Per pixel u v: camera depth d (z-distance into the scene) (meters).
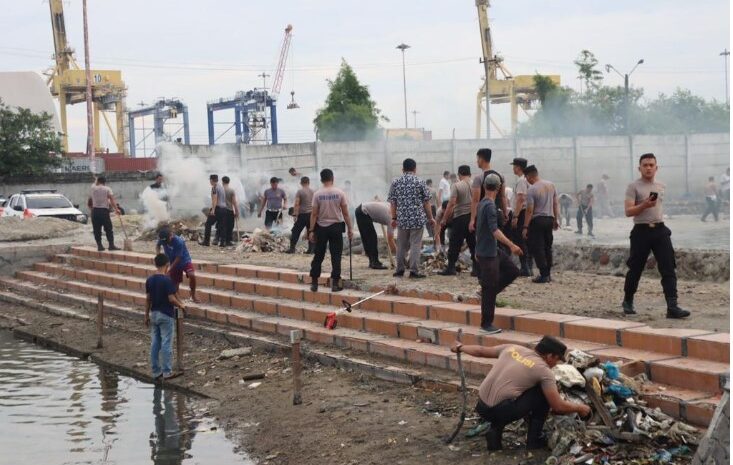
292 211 20.98
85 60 48.91
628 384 7.30
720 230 25.36
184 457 8.53
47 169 49.34
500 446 7.23
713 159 42.84
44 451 8.95
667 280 9.45
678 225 28.42
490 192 9.55
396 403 9.08
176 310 12.31
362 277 13.77
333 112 56.84
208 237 21.67
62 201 31.56
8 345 15.77
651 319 9.46
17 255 23.14
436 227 14.84
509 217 13.27
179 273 14.97
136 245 22.98
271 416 9.44
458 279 13.12
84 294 19.38
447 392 9.05
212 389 11.01
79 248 22.59
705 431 6.75
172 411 10.34
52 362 13.89
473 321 10.39
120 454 8.75
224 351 12.59
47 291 20.19
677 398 7.14
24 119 48.25
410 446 7.71
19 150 47.28
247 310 14.44
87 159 53.41
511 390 7.00
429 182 25.89
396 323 10.98
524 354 7.15
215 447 8.77
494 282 9.61
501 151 40.28
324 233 13.15
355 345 11.16
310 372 10.88
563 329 9.20
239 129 72.81
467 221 13.12
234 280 15.69
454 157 39.34
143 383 12.05
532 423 7.10
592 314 9.91
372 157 37.84
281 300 14.07
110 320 16.62
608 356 8.21
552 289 12.02
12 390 11.84
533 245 12.65
